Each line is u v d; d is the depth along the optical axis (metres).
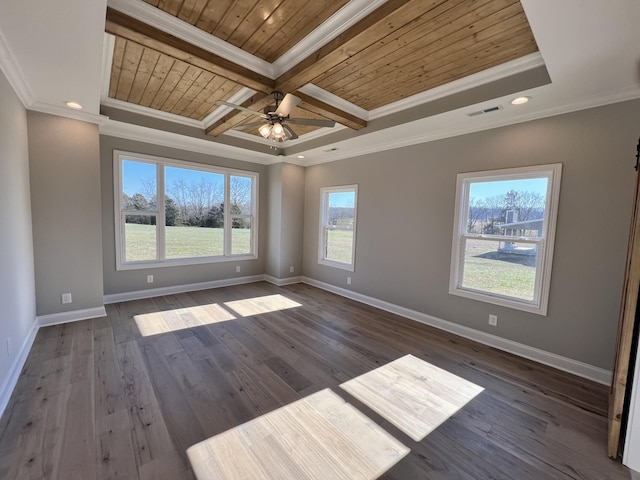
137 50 2.44
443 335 3.42
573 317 2.63
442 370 2.62
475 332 3.30
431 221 3.69
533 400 2.21
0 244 2.03
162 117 3.97
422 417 1.99
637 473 1.58
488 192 3.22
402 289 4.05
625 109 2.33
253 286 5.47
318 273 5.55
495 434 1.85
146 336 3.13
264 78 2.66
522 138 2.88
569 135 2.60
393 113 3.41
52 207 3.20
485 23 1.96
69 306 3.40
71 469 1.50
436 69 2.59
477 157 3.23
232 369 2.53
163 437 1.74
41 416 1.87
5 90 2.21
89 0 1.49
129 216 4.30
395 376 2.50
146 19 2.01
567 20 1.54
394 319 3.92
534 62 2.31
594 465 1.64
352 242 4.86
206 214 5.16
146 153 4.33
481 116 2.98
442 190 3.56
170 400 2.08
